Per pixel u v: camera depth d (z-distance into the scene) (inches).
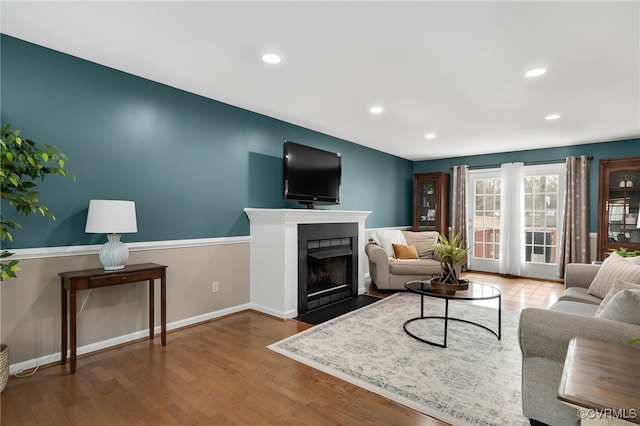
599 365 40.6
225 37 87.7
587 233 204.2
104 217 94.5
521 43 88.1
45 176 94.9
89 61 103.0
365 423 70.9
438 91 123.7
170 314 124.6
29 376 89.7
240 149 146.9
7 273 75.0
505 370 93.0
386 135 193.9
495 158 241.8
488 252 246.2
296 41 89.4
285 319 137.6
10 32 86.7
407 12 75.2
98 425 69.8
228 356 102.7
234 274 145.4
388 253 200.4
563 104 135.6
